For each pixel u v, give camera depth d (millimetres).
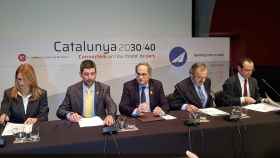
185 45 4316
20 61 3721
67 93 2738
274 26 4496
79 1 4078
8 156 1764
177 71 4312
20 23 3893
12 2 3842
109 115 2439
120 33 4312
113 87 4070
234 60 4812
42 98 2645
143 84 2836
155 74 4230
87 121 2361
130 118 2479
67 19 4055
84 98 2717
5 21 3838
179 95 3016
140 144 1996
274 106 2828
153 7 4426
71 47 3879
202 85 3080
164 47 4234
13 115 2564
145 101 2846
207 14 4973
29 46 3734
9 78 3697
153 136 2016
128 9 4309
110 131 2033
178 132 2062
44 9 3959
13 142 1896
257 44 4664
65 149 1862
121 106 2771
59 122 2361
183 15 4602
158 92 2900
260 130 2268
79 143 1884
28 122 2350
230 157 2213
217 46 4469
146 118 2420
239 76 3303
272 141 2309
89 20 4148
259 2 4586
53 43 3814
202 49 4398
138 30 4395
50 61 3822
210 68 4453
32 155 1806
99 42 3977
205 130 2131
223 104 3215
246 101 2998
